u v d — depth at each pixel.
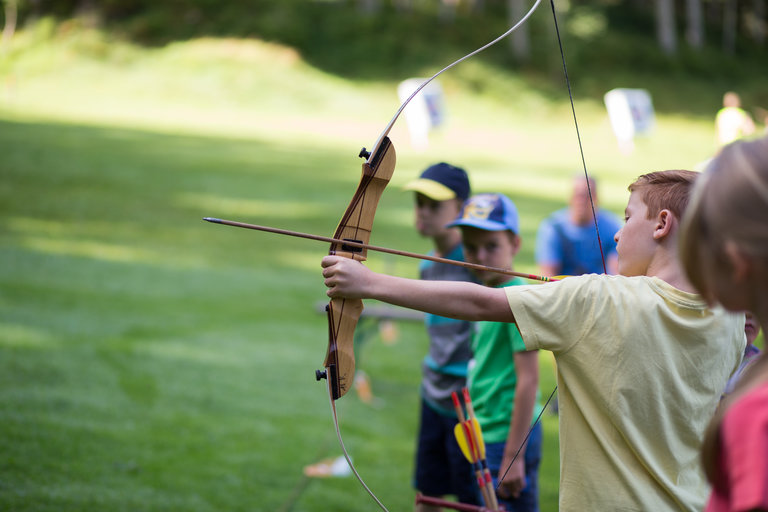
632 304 1.82
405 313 6.32
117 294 8.90
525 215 16.47
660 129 37.72
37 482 4.19
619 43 46.72
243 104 35.72
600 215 6.02
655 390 1.81
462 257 3.76
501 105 40.44
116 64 36.66
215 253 11.69
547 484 4.45
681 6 56.50
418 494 2.63
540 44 45.91
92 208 14.02
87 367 6.32
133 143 23.08
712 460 1.10
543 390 6.20
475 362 3.34
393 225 14.57
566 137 35.66
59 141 21.72
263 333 7.94
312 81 38.34
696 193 1.12
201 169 19.61
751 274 1.07
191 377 6.40
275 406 5.95
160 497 4.18
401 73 41.31
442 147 29.00
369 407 6.18
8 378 5.84
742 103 44.66
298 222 14.50
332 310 2.03
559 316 1.85
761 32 57.28
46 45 35.91
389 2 46.97
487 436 3.25
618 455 1.85
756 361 1.14
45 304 8.09
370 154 2.08
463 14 47.19
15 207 13.40
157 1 40.94
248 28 40.88
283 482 4.61
